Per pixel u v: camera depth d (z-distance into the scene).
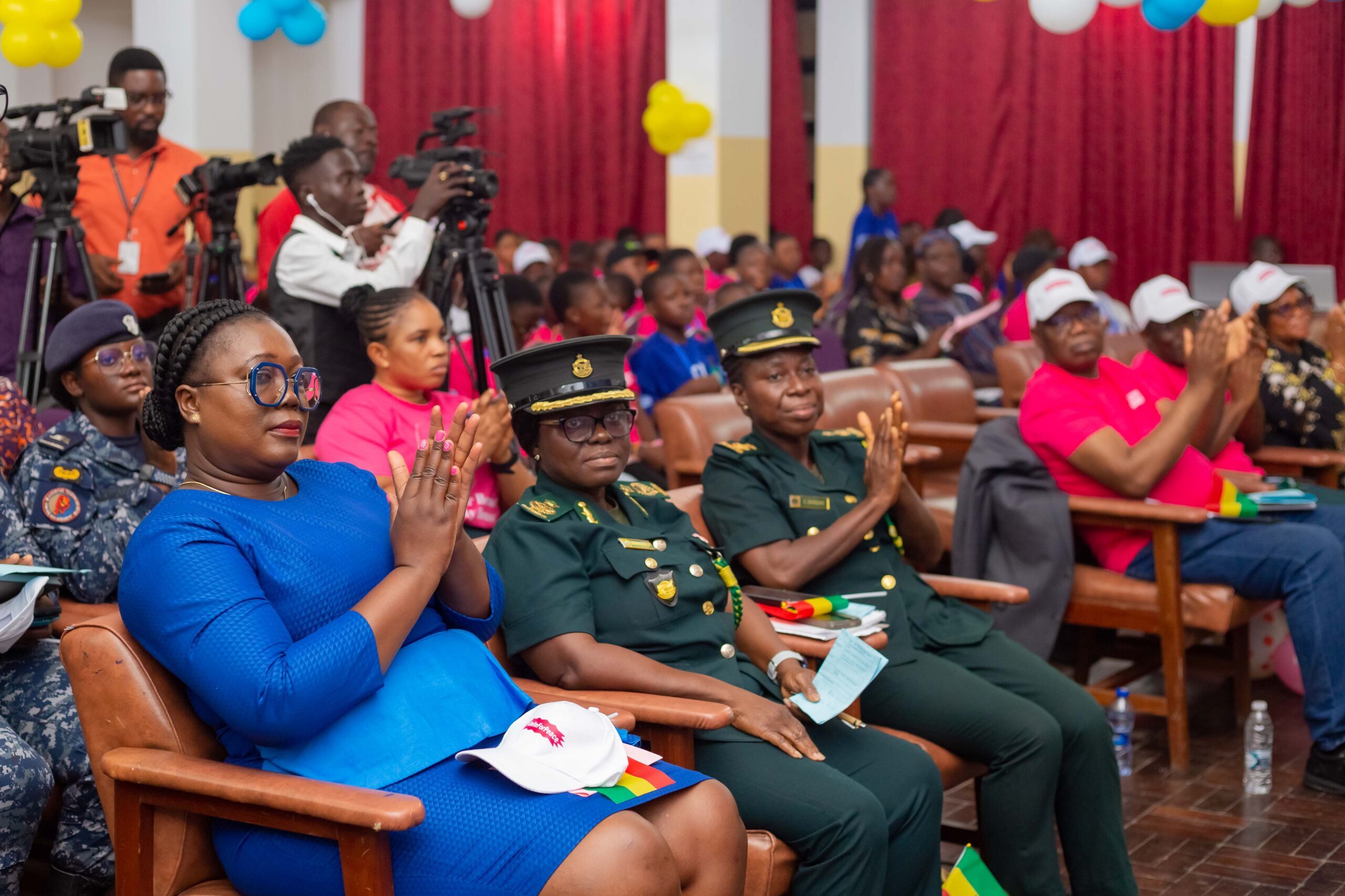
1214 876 2.89
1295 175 9.16
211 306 1.83
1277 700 4.11
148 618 1.70
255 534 1.76
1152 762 3.58
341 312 3.32
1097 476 3.51
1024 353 5.09
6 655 2.36
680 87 9.17
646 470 4.11
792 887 2.13
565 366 2.30
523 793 1.73
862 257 6.11
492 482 2.99
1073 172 9.37
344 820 1.57
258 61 9.73
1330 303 8.18
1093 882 2.69
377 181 9.75
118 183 4.30
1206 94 9.21
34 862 2.46
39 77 8.09
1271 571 3.41
